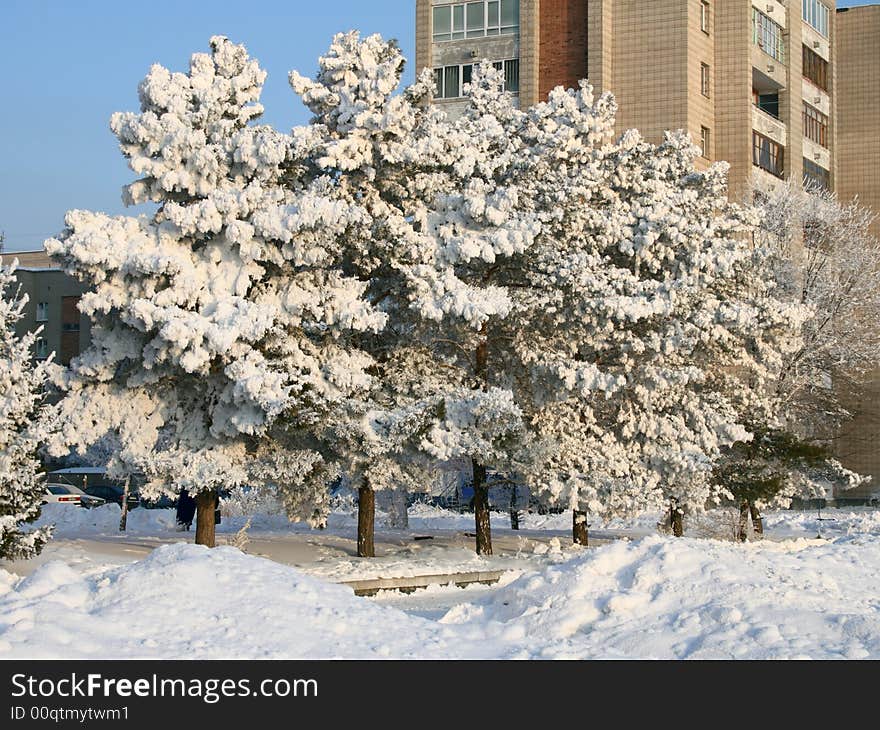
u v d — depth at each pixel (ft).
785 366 142.72
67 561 82.58
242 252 85.87
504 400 90.02
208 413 90.53
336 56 95.91
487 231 95.14
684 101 189.06
